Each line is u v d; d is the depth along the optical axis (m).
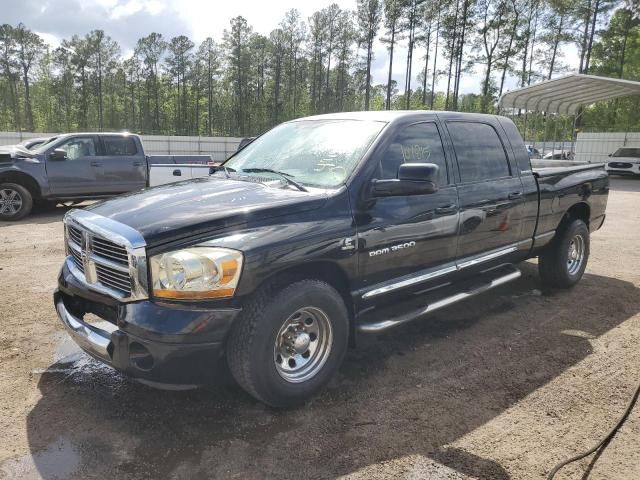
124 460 2.79
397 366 3.97
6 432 3.02
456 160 4.33
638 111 40.16
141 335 2.79
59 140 11.18
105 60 86.44
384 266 3.67
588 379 3.79
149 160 12.23
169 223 2.92
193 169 11.77
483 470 2.74
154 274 2.83
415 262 3.91
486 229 4.54
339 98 79.00
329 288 3.28
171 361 2.81
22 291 5.67
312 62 79.19
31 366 3.88
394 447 2.93
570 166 6.06
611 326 4.86
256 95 83.31
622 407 3.40
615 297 5.72
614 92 19.39
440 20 52.72
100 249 3.12
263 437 3.01
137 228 2.93
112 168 11.61
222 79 85.94
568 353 4.25
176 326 2.77
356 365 3.98
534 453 2.89
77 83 85.62
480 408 3.37
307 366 3.32
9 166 10.47
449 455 2.87
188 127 88.31
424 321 4.95
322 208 3.30
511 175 4.90
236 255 2.86
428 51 54.53
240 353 2.96
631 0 43.06
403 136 3.92
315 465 2.77
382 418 3.23
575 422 3.22
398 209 3.71
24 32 83.38
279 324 3.02
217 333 2.86
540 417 3.27
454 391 3.59
